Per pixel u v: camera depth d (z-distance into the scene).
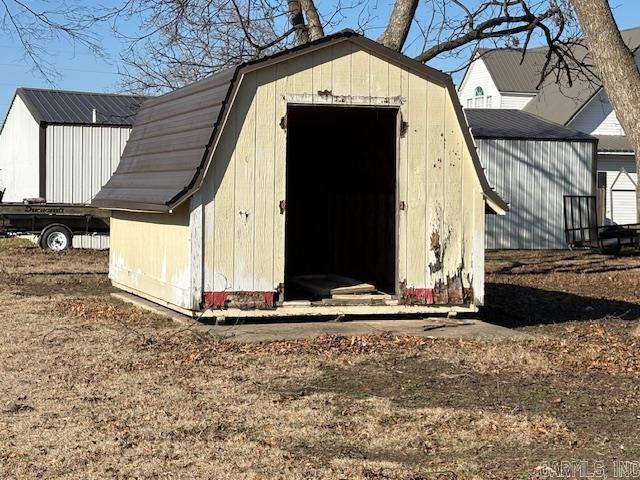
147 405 6.82
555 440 6.09
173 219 10.69
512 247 27.52
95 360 8.42
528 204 27.59
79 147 25.38
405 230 10.70
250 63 10.05
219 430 6.22
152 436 6.05
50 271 17.91
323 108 11.60
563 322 11.96
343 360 8.48
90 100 27.84
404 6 16.06
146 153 12.27
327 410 6.74
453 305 10.85
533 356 8.84
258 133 10.21
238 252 10.20
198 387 7.40
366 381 7.70
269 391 7.31
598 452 5.86
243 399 7.03
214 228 10.09
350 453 5.78
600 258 24.27
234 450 5.78
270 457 5.65
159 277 11.22
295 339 9.46
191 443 5.91
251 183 10.21
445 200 10.80
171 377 7.75
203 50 19.02
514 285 16.97
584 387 7.64
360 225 14.01
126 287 12.74
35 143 26.19
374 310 10.64
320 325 10.34
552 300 14.51
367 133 13.55
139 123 13.53
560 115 36.88
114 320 10.80
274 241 10.30
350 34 10.32
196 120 10.73
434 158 10.76
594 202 27.95
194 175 9.91
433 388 7.48
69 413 6.58
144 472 5.34
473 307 10.91
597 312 13.08
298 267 15.61
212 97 10.51
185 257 10.27
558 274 19.47
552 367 8.41
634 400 7.20
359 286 11.65
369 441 6.03
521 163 27.50
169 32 18.80
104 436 6.03
